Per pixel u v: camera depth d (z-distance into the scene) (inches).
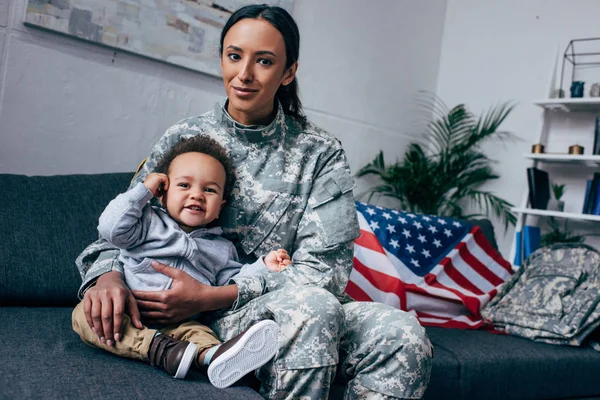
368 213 99.2
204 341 47.5
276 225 56.7
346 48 128.0
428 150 152.5
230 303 50.0
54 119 83.4
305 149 59.0
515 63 143.2
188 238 52.2
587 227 128.8
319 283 52.3
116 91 89.5
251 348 44.5
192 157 53.4
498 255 105.3
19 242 63.5
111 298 46.2
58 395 37.3
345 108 129.6
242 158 57.3
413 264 96.3
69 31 82.1
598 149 121.9
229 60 54.2
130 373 43.3
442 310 93.1
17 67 79.2
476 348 76.1
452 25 154.3
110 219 48.6
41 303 63.7
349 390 47.8
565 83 135.3
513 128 141.6
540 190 126.3
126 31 88.1
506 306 92.5
